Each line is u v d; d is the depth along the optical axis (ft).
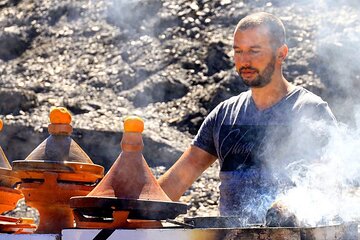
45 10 61.57
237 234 15.07
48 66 55.72
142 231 15.21
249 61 21.79
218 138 22.81
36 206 17.58
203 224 18.29
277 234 14.99
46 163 17.30
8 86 52.95
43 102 50.93
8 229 17.71
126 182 15.98
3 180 18.03
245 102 22.63
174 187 23.08
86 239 15.35
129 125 16.37
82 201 15.60
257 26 21.76
